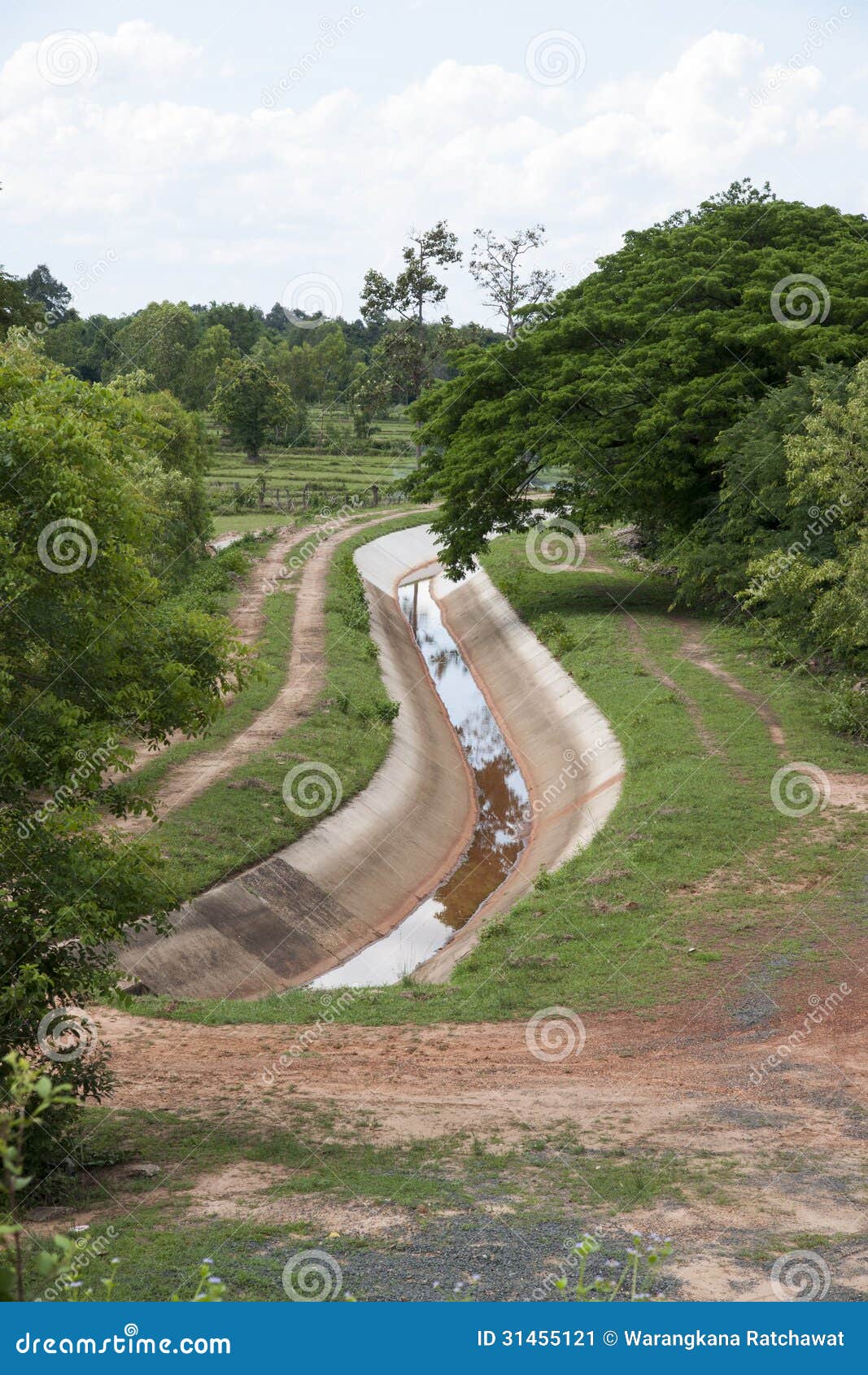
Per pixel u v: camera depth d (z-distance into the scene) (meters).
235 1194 11.55
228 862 25.78
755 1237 10.41
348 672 43.19
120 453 14.23
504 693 47.69
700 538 44.69
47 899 12.77
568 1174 12.18
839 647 32.50
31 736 12.92
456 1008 19.77
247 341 159.50
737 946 20.81
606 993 19.58
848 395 35.66
